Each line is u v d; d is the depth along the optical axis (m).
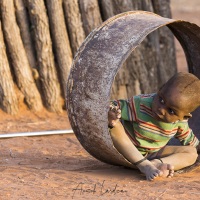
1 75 24.98
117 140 15.97
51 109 25.83
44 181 15.45
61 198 13.99
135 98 16.45
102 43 15.98
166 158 16.50
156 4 27.72
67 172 16.47
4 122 24.39
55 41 25.83
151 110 16.11
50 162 18.28
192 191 14.86
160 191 14.73
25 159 18.58
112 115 15.74
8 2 25.09
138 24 16.17
